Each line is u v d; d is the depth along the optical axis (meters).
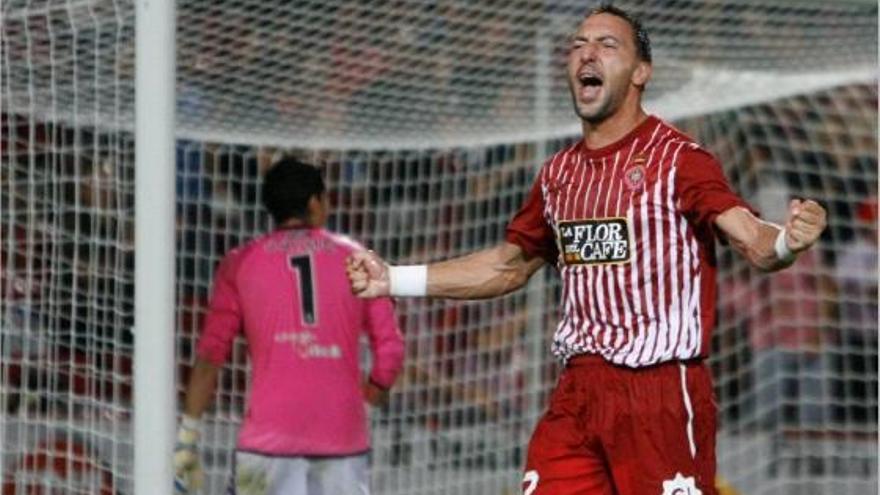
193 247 30.84
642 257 19.66
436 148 32.75
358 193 32.38
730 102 33.62
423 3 30.98
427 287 21.00
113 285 26.50
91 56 26.55
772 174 34.81
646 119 19.94
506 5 31.48
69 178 26.98
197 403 26.50
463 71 31.78
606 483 20.14
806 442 34.94
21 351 27.45
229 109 30.69
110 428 26.69
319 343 26.03
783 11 32.06
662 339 19.64
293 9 30.20
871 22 32.06
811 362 34.84
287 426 25.98
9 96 27.41
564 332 20.25
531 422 33.28
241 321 26.33
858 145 34.31
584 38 19.83
